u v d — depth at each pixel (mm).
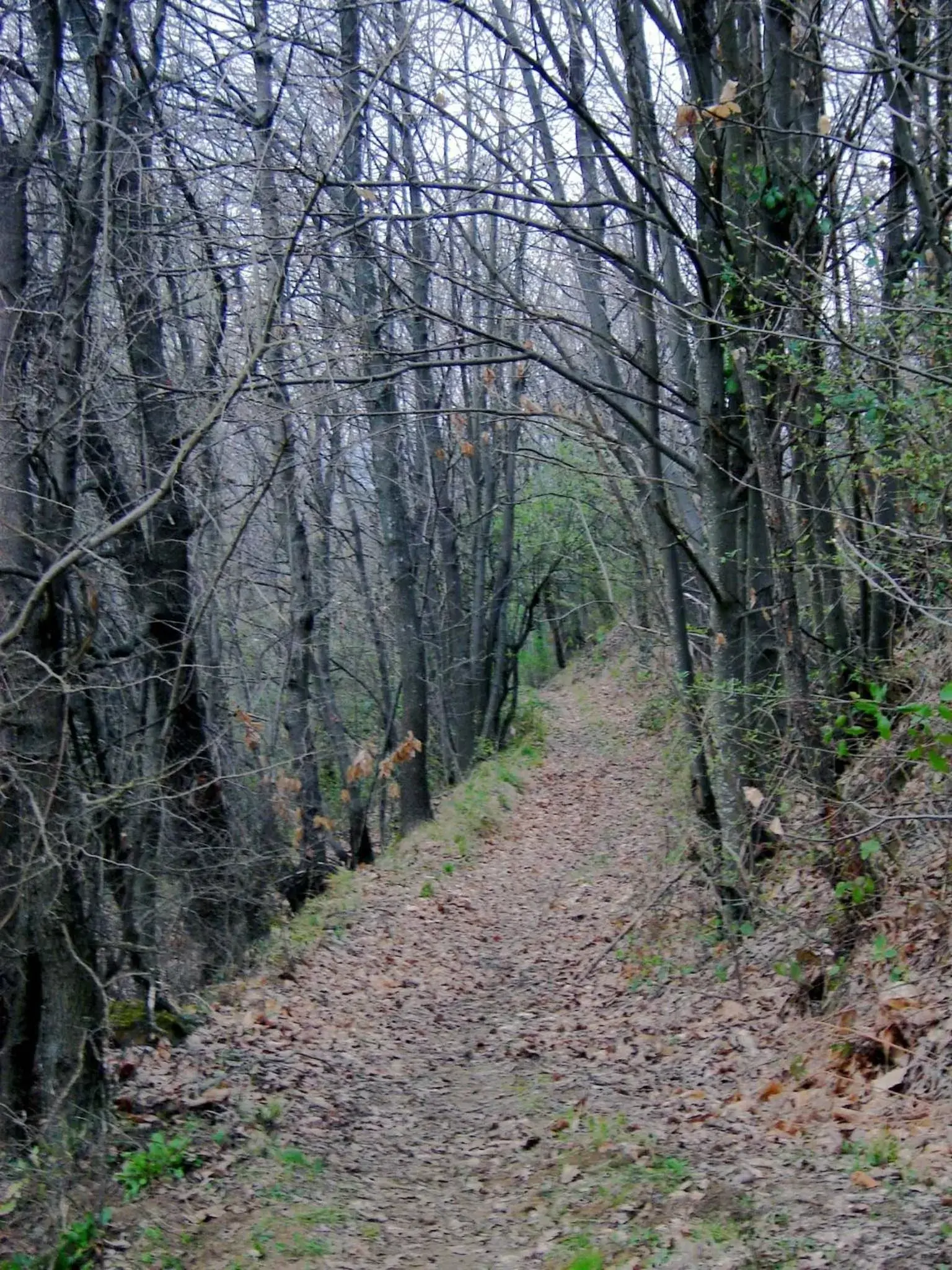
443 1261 5141
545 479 27234
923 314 7680
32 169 7164
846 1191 5016
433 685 26094
